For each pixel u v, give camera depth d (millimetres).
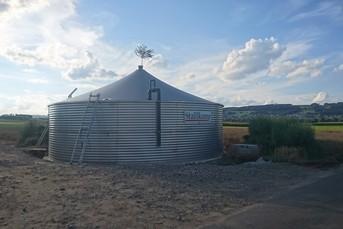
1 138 38781
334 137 35062
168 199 10227
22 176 13531
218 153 21594
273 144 22562
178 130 18844
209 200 10172
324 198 10289
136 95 19156
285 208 9133
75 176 13492
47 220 8312
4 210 9156
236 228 7633
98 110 18312
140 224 8031
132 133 18078
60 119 19906
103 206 9438
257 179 13633
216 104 21203
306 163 18781
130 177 13438
